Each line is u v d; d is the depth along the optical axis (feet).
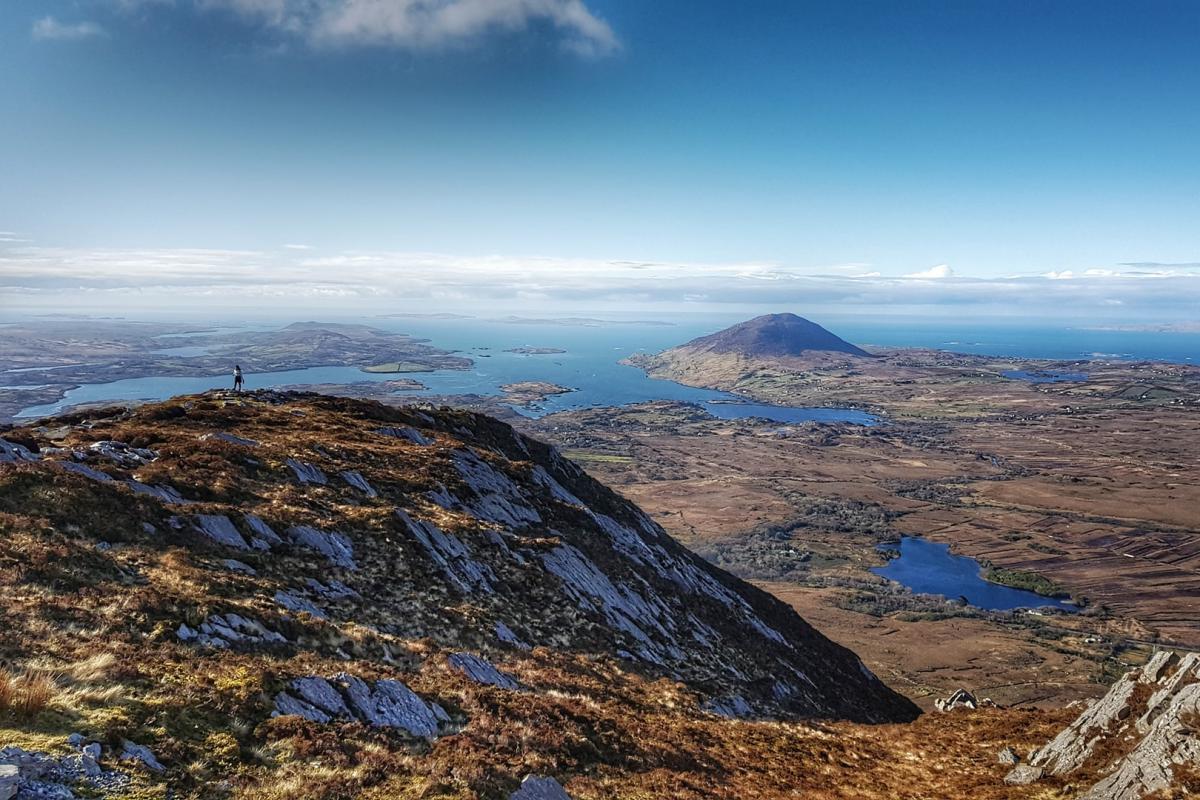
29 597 73.10
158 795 44.55
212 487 144.05
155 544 107.96
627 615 183.42
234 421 221.25
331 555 134.72
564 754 78.74
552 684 112.47
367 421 264.11
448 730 75.05
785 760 108.88
